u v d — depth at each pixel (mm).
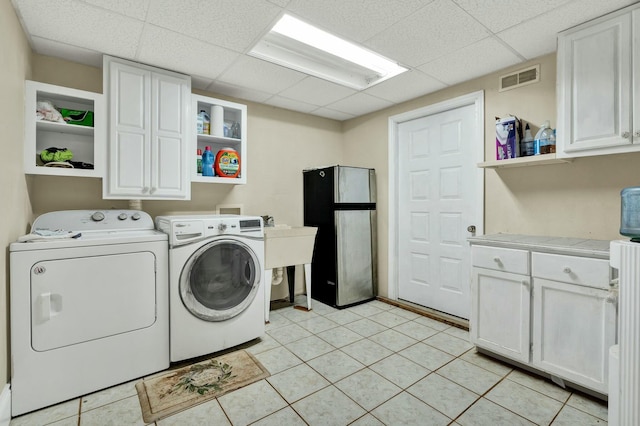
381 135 3650
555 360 1850
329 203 3402
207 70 2584
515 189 2535
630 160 1994
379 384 1912
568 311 1796
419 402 1737
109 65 2291
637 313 947
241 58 2389
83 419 1608
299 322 2930
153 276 2041
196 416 1631
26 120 1980
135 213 2391
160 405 1710
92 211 2236
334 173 3348
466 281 2920
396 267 3547
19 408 1630
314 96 3219
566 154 2027
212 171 2807
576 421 1575
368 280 3578
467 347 2400
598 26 1874
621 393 995
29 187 2146
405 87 2986
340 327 2811
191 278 2174
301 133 3764
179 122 2557
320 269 3559
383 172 3635
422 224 3309
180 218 2217
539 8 1803
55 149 2168
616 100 1811
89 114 2262
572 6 1776
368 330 2738
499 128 2416
